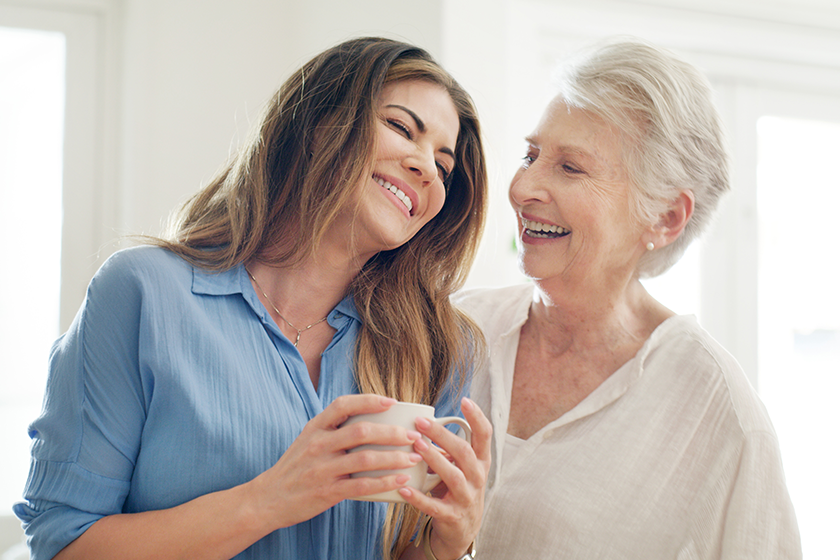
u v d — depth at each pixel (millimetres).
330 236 1007
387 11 2412
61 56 2611
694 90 1100
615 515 1053
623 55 1092
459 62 2297
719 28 2930
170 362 869
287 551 894
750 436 1057
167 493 854
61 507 840
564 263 1111
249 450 874
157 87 2656
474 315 1298
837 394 3250
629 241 1111
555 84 1159
